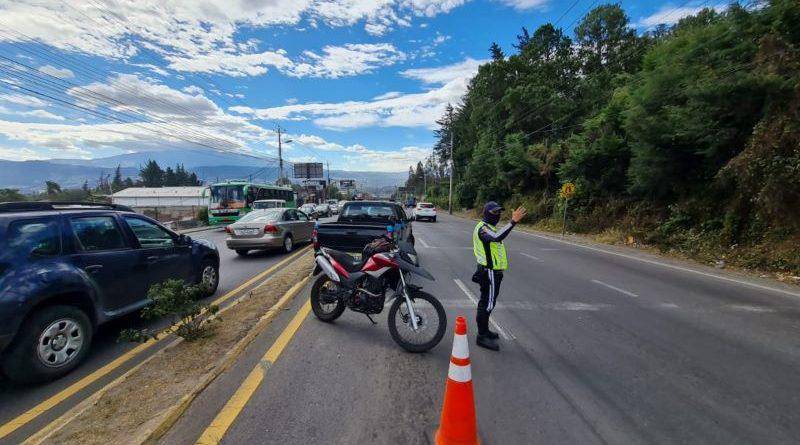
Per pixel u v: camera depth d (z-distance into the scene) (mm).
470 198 52062
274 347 4730
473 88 55469
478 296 7348
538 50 46406
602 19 45812
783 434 3129
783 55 11297
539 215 28422
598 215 21469
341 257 5543
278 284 7754
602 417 3344
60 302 4402
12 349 3854
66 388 3969
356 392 3717
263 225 12320
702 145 13844
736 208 12414
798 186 10578
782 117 11141
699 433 3135
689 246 13477
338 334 5223
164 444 2910
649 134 14742
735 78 11828
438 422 3254
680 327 5684
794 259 9961
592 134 21328
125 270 5238
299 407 3438
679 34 16250
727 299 7398
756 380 4039
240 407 3408
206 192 27562
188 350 4520
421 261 11477
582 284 8555
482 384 3908
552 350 4770
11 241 4062
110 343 5094
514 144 31516
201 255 7094
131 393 3561
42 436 3098
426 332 4977
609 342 5051
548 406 3510
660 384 3934
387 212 11234
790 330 5605
